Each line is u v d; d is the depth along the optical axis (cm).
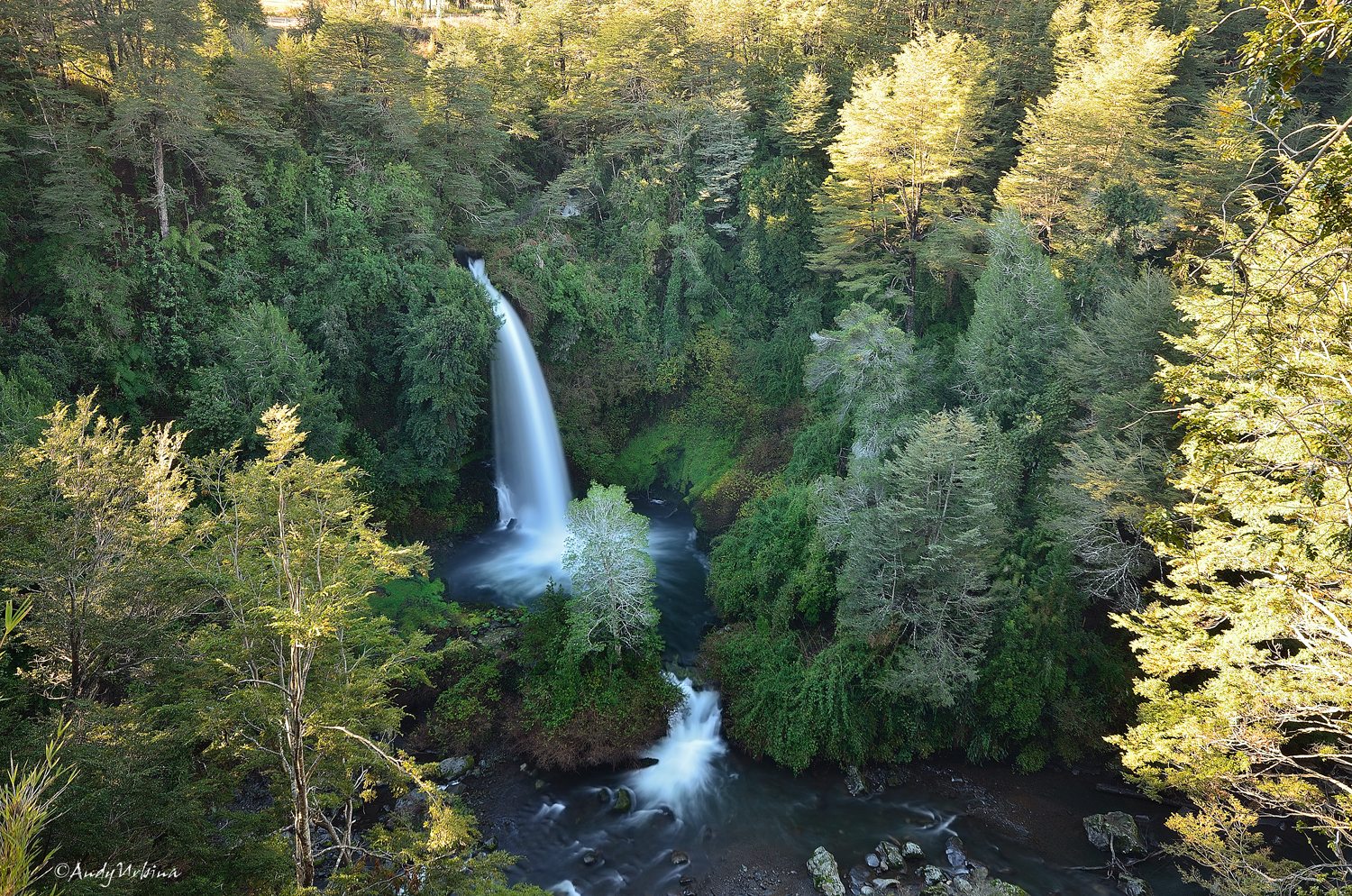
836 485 3759
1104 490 2741
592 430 5594
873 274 5012
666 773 3070
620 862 2653
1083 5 6544
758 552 4075
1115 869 2594
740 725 3253
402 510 4653
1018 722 3039
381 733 2181
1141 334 3102
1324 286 1387
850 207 5172
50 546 1817
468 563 4572
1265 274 1459
